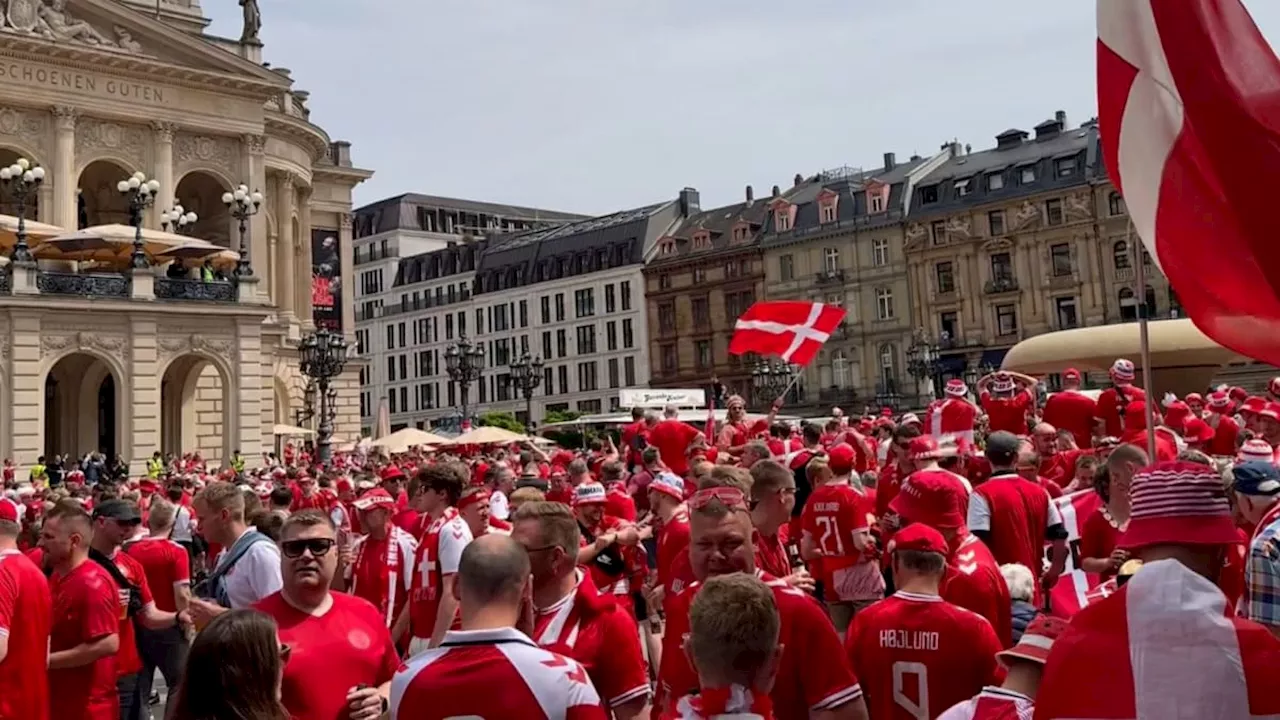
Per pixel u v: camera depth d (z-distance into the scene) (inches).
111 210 2122.3
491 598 189.5
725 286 3602.4
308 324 2532.0
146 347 1585.9
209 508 343.3
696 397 1763.0
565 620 242.1
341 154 3090.6
